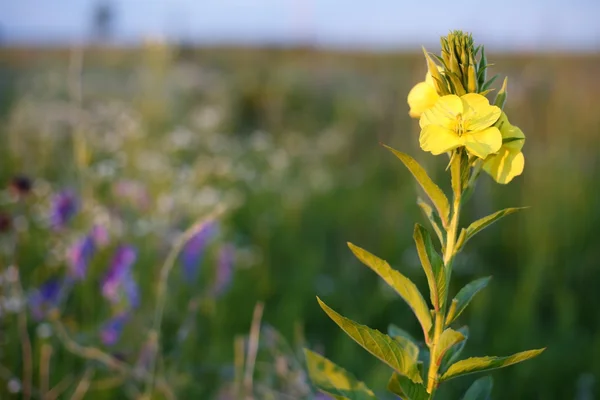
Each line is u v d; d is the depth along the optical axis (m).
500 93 1.38
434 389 1.39
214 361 3.11
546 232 4.64
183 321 3.09
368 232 5.21
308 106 9.02
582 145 6.02
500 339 3.66
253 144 6.47
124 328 2.95
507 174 1.38
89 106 6.71
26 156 4.61
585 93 6.15
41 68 9.15
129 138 4.93
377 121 7.62
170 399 2.44
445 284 1.35
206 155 5.93
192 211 4.20
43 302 2.73
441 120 1.35
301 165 6.72
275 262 4.58
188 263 3.26
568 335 3.75
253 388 2.65
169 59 5.68
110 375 2.75
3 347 2.69
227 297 3.78
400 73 10.78
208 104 7.79
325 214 5.47
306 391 2.54
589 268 4.42
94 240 3.10
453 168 1.37
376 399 1.56
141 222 3.56
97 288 3.14
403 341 1.55
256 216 5.06
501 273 4.63
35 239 3.42
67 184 3.88
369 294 4.24
